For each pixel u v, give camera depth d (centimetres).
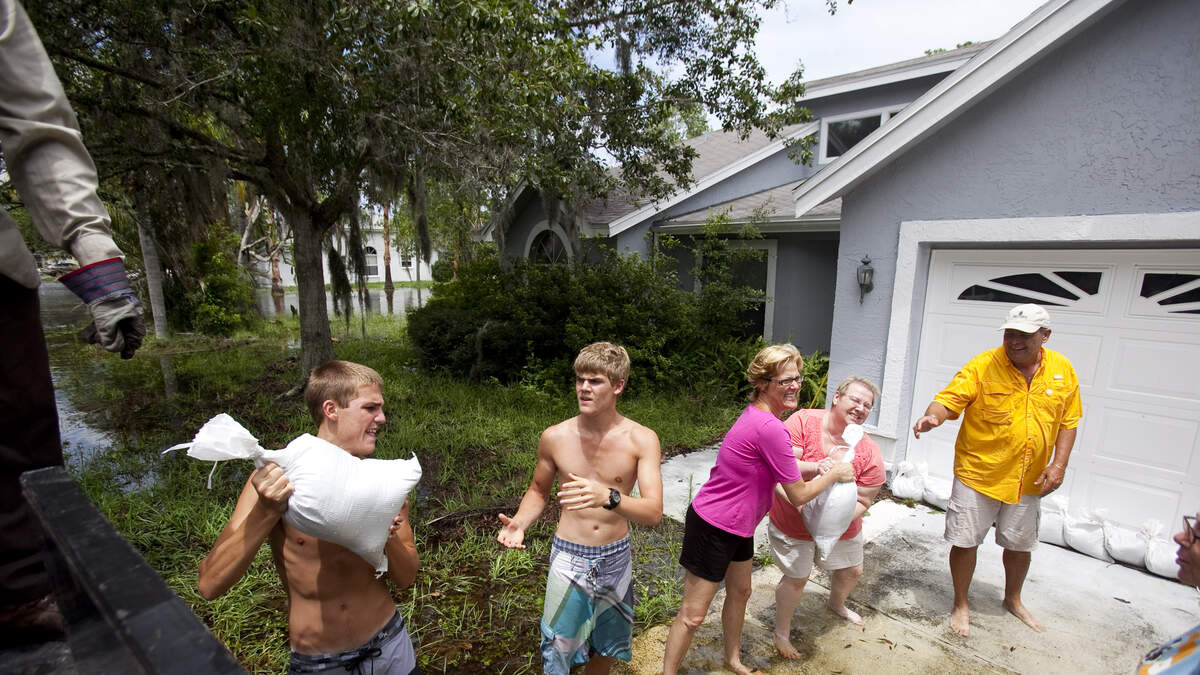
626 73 806
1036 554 424
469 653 319
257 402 855
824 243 974
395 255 4025
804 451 315
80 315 1927
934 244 499
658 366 877
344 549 173
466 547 425
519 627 342
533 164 723
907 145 475
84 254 112
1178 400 404
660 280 971
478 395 885
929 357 518
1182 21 365
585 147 831
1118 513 433
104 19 577
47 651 111
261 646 316
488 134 676
